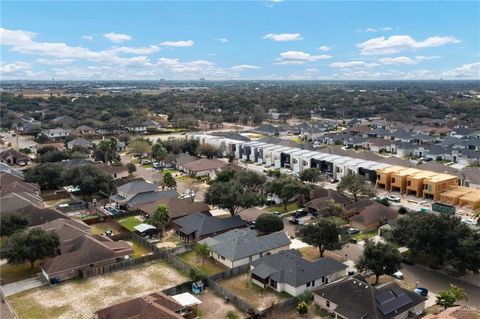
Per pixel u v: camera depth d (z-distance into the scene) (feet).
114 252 236.63
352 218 291.79
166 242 268.41
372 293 177.99
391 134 643.04
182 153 502.79
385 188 392.68
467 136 622.95
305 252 250.78
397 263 203.10
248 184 348.38
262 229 269.23
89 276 221.25
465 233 217.36
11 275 223.71
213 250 240.53
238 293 203.92
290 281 201.16
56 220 269.23
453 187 373.40
